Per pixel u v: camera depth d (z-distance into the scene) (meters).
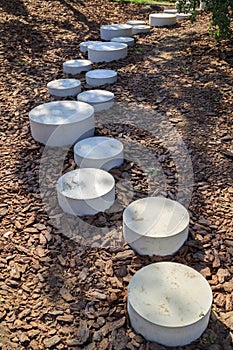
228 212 2.64
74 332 1.92
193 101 4.03
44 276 2.23
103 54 5.14
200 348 1.81
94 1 8.09
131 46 5.75
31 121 3.45
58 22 6.68
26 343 1.87
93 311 2.02
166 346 1.82
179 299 1.89
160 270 2.06
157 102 4.05
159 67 4.85
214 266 2.24
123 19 7.35
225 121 3.69
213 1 4.93
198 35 5.78
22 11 6.84
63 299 2.09
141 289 1.95
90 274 2.23
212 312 1.98
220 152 3.27
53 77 4.82
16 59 5.27
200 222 2.56
